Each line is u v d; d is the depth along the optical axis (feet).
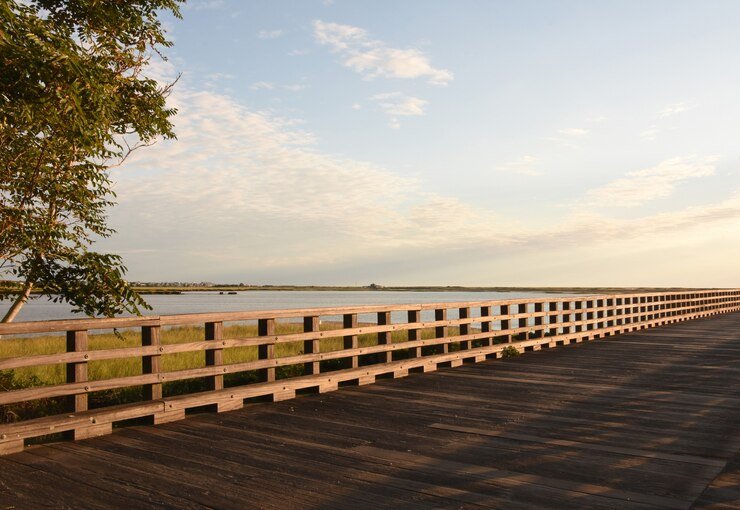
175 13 33.94
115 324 20.76
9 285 31.32
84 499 13.82
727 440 19.33
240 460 16.98
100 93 25.94
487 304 42.55
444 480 15.29
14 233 29.27
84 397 20.11
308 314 28.55
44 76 23.84
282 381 26.53
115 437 19.66
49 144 28.96
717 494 14.21
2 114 26.02
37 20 24.84
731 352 45.47
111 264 31.27
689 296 95.40
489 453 17.79
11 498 13.87
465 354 38.75
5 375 32.68
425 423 21.80
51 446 18.51
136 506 13.38
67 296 31.45
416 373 34.71
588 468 16.30
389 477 15.51
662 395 27.48
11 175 29.43
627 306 67.92
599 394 27.76
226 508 13.29
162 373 22.22
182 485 14.80
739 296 124.98
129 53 32.68
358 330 31.30
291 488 14.62
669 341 54.80
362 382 30.60
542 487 14.75
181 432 20.38
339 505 13.50
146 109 33.06
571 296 54.70
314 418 22.65
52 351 49.55
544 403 25.61
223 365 24.45
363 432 20.40
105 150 29.84
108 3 32.22
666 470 16.11
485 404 25.39
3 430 17.48
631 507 13.38
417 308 35.70
